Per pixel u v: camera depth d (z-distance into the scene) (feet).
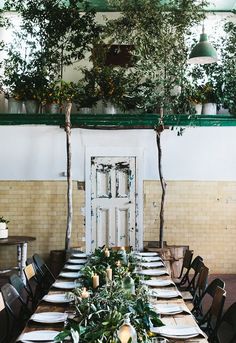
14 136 31.07
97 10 32.60
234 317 12.90
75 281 16.63
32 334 10.94
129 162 31.24
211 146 31.24
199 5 28.53
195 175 31.24
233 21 32.86
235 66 30.37
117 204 31.09
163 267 20.24
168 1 31.17
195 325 11.74
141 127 31.01
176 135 31.22
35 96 30.50
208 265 31.07
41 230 30.86
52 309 13.21
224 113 31.83
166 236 31.12
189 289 21.26
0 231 27.81
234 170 31.30
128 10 28.04
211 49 21.25
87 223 30.94
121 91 30.40
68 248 28.78
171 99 30.01
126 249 23.90
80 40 30.07
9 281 16.15
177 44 28.40
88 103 30.99
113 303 10.82
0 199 30.89
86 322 9.83
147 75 30.14
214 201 31.19
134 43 28.43
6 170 30.96
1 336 18.22
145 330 9.59
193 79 30.94
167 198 31.19
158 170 31.27
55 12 29.60
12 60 30.50
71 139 31.22
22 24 31.32
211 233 31.09
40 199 30.91
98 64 30.35
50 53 30.19
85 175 31.09
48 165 31.07
